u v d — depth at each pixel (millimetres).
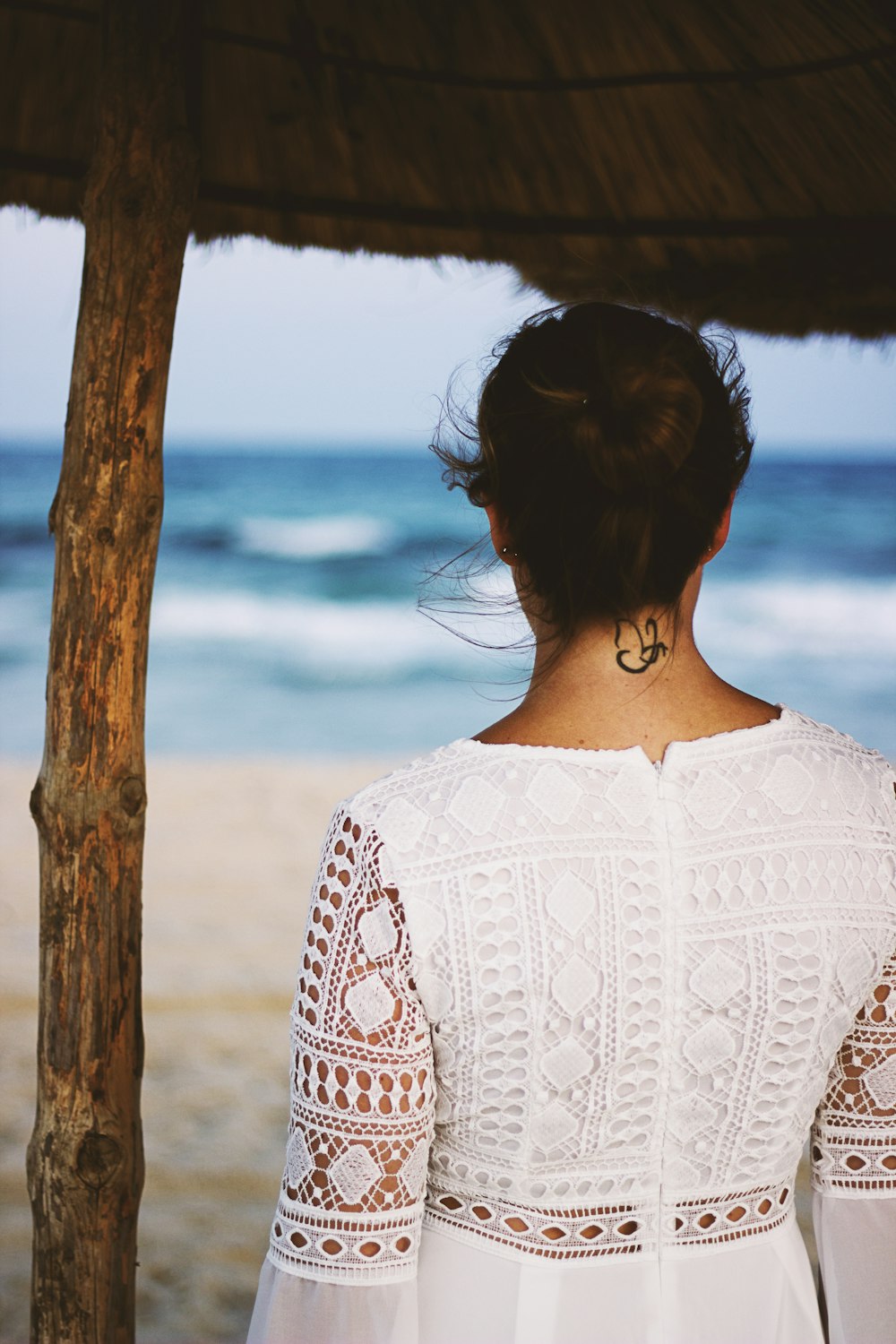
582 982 866
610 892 876
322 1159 896
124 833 1530
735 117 2393
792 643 17016
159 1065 4449
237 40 2307
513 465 924
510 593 1023
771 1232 974
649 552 895
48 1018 1529
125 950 1545
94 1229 1537
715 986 886
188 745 11906
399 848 878
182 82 1536
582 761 908
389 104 2447
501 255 2664
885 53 2100
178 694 14125
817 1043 923
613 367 893
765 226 2570
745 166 2486
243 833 8227
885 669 15695
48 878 1533
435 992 873
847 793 947
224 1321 2961
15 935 5973
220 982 5328
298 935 6043
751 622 18094
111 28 1520
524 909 866
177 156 1525
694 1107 909
